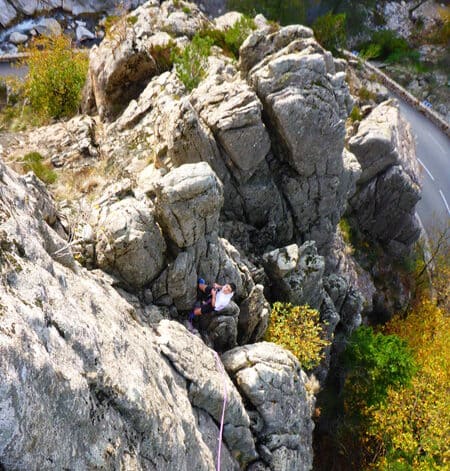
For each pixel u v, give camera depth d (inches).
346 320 918.4
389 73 2578.7
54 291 297.4
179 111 629.3
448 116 2431.1
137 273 498.0
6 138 864.3
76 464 251.1
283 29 790.5
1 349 217.3
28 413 222.2
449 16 2829.7
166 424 334.0
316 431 919.7
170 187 486.3
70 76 1016.9
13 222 304.8
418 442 843.4
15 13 2097.7
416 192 1239.5
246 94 671.8
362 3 2753.4
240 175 714.8
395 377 858.8
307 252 760.3
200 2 2401.6
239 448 498.3
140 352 363.9
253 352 550.9
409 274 1391.5
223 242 630.5
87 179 732.7
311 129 709.9
